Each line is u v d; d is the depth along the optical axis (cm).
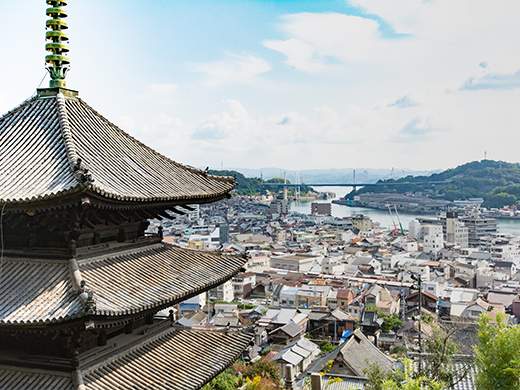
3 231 1568
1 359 1475
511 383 2108
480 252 14162
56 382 1403
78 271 1439
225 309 9156
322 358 5319
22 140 1694
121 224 1766
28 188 1430
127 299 1476
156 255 1902
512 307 8638
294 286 10944
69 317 1240
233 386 3566
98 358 1525
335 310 8288
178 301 1698
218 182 2156
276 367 4294
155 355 1748
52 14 1828
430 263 12738
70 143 1614
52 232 1509
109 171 1684
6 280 1454
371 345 5184
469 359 3094
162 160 2078
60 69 1873
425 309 8594
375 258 13975
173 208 1989
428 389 2530
